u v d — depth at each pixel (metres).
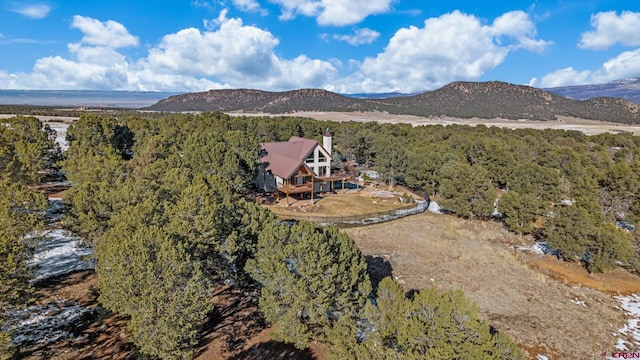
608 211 43.25
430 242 33.09
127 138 60.16
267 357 17.27
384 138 61.44
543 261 30.59
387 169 51.91
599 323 21.80
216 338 18.23
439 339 12.25
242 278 21.09
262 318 20.25
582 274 28.59
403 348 13.01
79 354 16.06
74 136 52.06
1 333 13.47
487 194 39.47
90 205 21.02
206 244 18.67
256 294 22.58
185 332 14.18
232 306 21.16
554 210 34.78
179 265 14.66
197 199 19.64
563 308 23.22
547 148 60.34
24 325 17.48
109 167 27.11
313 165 48.12
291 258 17.28
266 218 22.91
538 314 22.33
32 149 34.28
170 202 21.67
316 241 17.25
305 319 18.03
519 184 46.00
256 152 44.03
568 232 29.45
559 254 31.59
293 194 46.94
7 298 14.80
